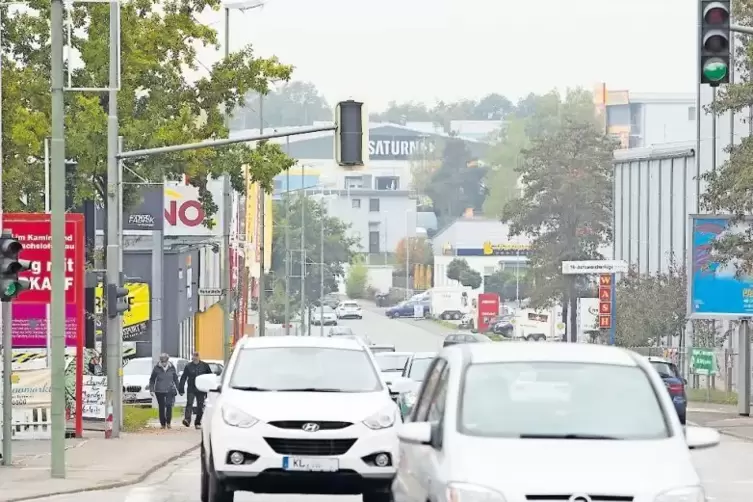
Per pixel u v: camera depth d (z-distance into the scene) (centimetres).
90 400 7956
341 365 3944
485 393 2480
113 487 4862
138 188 9894
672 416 2452
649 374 2555
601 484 2184
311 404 3700
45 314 7119
